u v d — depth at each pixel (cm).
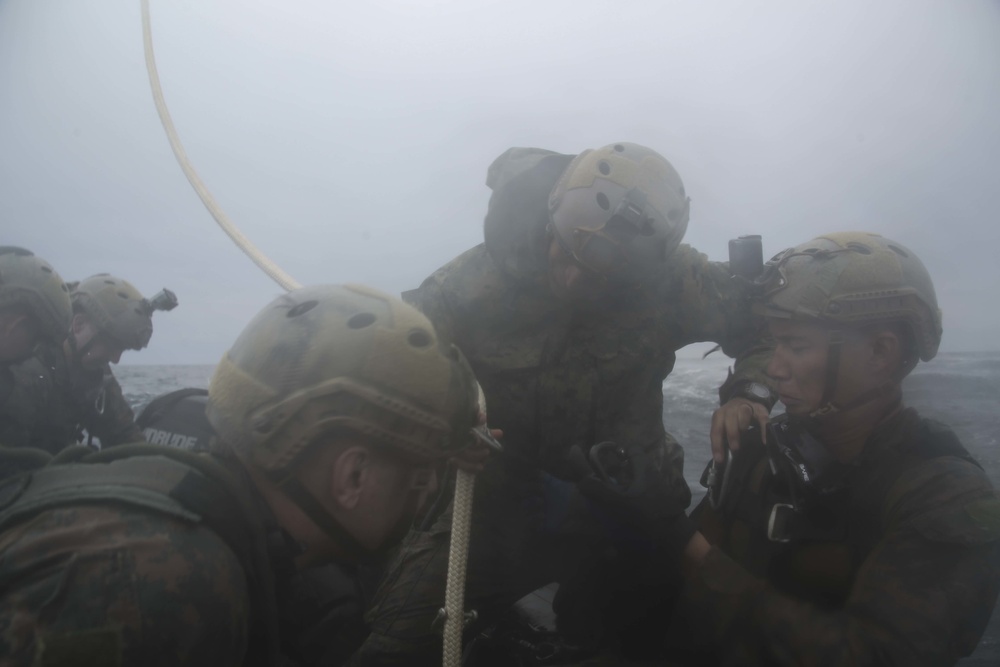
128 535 84
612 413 214
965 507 134
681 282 210
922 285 157
